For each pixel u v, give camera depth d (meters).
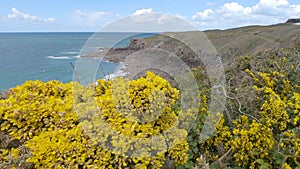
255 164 2.05
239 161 2.06
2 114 1.98
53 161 1.77
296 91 2.73
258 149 2.02
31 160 1.76
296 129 2.06
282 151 1.96
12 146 1.99
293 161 1.95
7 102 2.07
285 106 2.25
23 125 1.96
